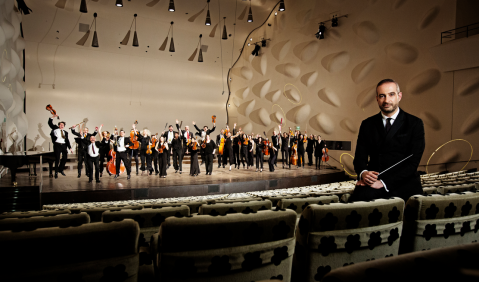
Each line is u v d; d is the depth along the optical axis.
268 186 8.63
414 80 10.02
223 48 18.22
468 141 8.56
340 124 12.88
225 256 1.07
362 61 11.93
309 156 13.79
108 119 15.84
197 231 1.04
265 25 17.05
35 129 14.02
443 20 9.21
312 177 9.75
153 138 10.11
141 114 16.78
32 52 13.86
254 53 17.17
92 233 0.94
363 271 0.52
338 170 11.62
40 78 14.12
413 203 1.33
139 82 16.64
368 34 11.63
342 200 2.04
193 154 9.62
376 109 11.34
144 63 16.64
